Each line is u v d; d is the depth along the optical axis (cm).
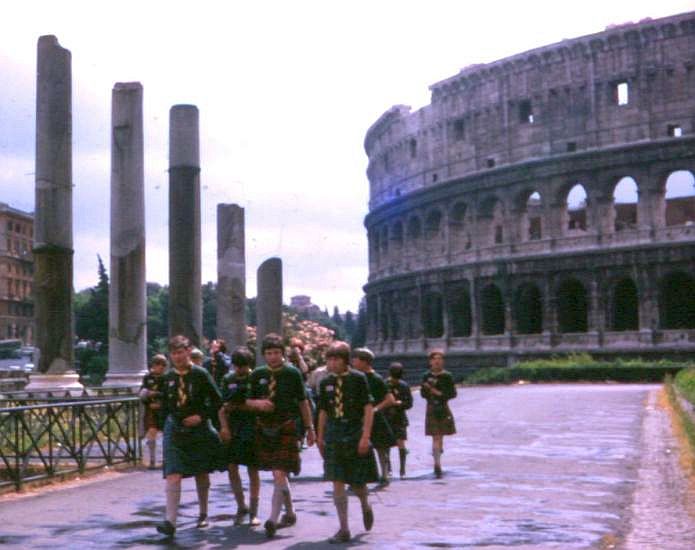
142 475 2423
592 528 1628
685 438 2972
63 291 3606
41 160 3603
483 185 10375
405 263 11606
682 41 9094
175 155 4006
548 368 8038
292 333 7662
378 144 12688
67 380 3569
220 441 1628
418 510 1836
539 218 12356
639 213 9225
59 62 3612
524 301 10294
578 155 9550
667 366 7619
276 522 1566
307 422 1611
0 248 19375
